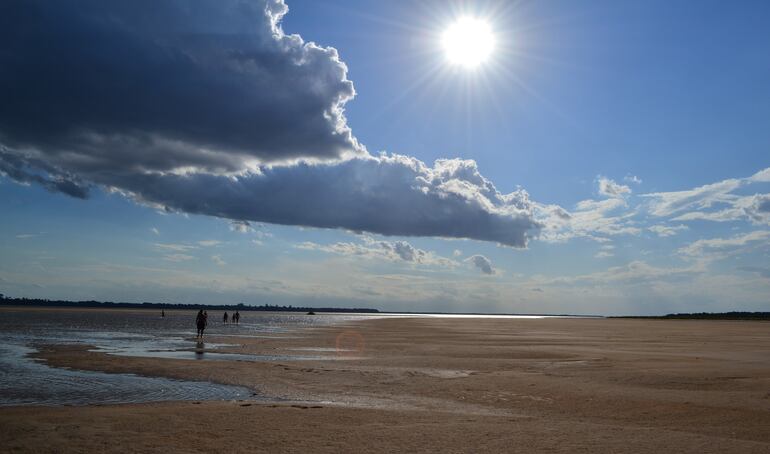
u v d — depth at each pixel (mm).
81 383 21781
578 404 17328
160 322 104875
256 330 72000
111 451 10977
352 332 67688
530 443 11562
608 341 50594
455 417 14695
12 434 12289
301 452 10852
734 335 64312
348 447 11211
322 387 20984
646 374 23734
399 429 12930
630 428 13281
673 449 11086
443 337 56812
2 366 26656
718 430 13562
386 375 24000
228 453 10789
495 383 21656
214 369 25516
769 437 12812
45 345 40000
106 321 105000
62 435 12219
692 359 31203
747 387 20375
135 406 16562
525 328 89312
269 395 19344
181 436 12141
